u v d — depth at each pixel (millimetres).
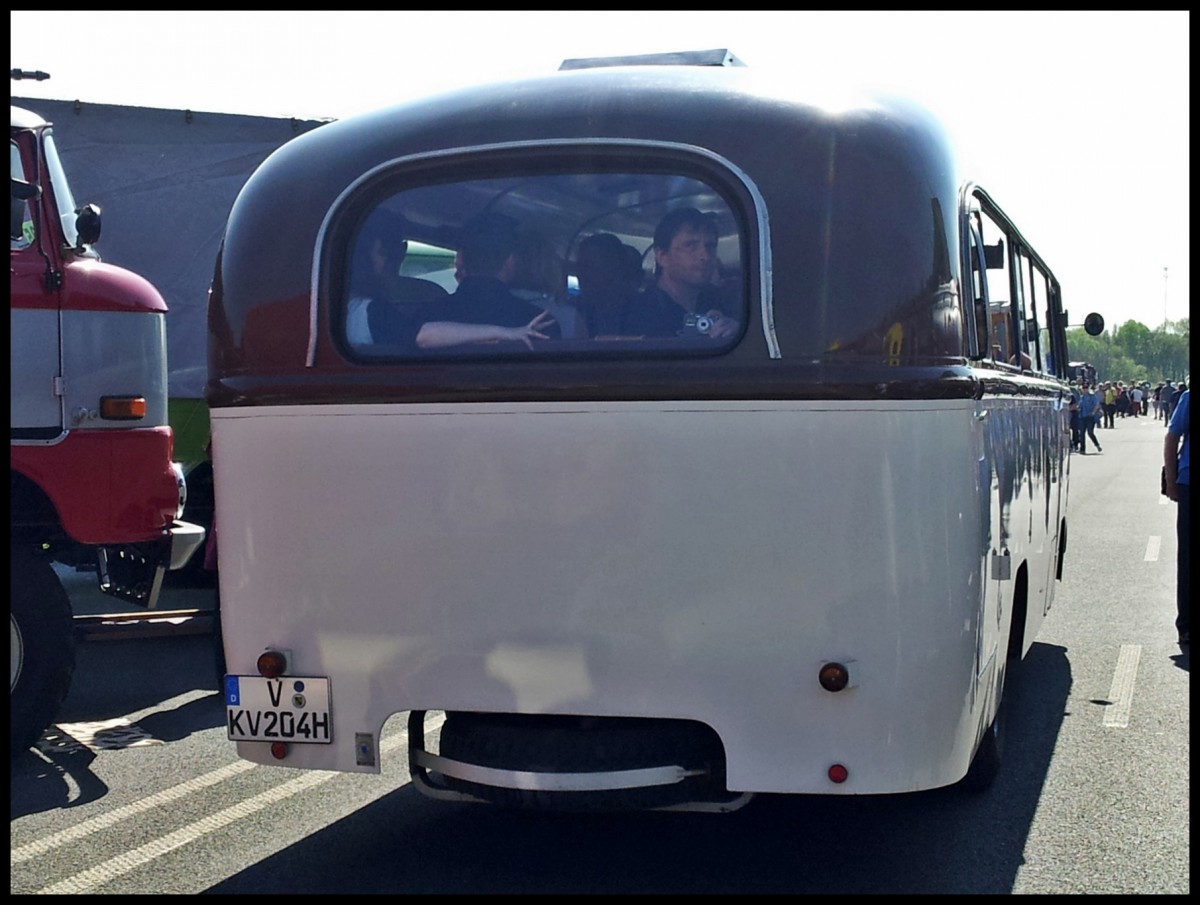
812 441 3910
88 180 9773
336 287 4320
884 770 3941
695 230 4062
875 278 3922
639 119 4113
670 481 3996
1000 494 4895
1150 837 4969
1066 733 6492
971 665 4141
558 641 4094
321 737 4320
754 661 3979
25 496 6527
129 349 6703
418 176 4312
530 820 5258
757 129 4043
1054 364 8961
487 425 4121
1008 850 4836
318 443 4285
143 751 6402
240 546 4422
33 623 6164
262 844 5004
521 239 4207
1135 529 15969
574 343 4117
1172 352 128375
